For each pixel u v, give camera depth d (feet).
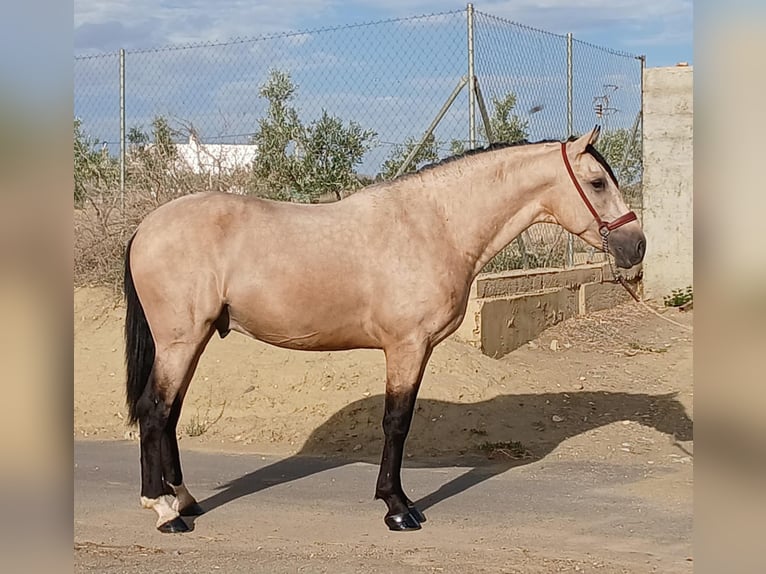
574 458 22.40
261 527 17.16
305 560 14.94
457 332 30.27
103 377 28.58
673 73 45.34
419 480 20.62
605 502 18.72
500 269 36.42
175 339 16.53
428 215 17.29
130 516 17.98
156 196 33.78
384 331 16.99
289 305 16.76
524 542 16.08
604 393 28.14
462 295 17.48
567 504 18.61
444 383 26.27
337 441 24.08
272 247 16.75
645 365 31.91
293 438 24.47
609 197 17.56
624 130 45.11
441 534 16.63
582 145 17.46
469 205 17.49
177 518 16.88
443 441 23.62
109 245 33.81
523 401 26.48
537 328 35.45
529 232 38.93
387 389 17.21
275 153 35.35
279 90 35.81
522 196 17.71
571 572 14.37
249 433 24.98
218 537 16.51
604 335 36.76
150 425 16.66
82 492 19.88
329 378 26.50
